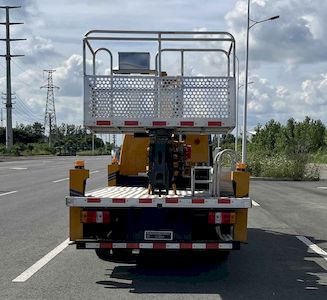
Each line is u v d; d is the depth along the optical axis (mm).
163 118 7824
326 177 34969
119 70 8938
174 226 7367
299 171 31766
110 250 8117
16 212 14070
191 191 8016
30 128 145875
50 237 10484
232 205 7238
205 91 7867
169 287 7020
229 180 7863
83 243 7309
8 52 88000
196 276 7672
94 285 7047
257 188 23922
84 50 8398
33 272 7684
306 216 14164
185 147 8617
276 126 65812
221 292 6777
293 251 9562
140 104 7852
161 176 7836
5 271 7727
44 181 25688
